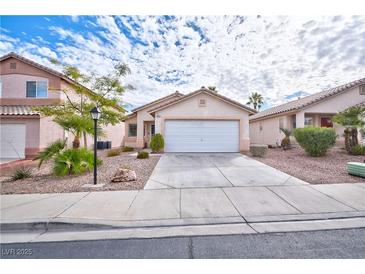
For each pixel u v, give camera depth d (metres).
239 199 5.25
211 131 14.62
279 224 4.02
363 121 12.24
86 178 7.43
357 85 16.66
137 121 20.20
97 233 3.77
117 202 5.06
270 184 6.55
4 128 13.81
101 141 20.58
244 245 3.32
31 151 13.74
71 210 4.56
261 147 12.55
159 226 3.99
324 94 17.42
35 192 5.87
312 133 12.05
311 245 3.31
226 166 9.62
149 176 7.73
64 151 8.14
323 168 8.96
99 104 12.34
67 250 3.26
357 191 5.80
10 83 15.73
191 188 6.21
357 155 12.25
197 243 3.39
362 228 3.84
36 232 3.85
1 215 4.28
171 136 14.60
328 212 4.46
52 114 11.98
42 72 15.81
